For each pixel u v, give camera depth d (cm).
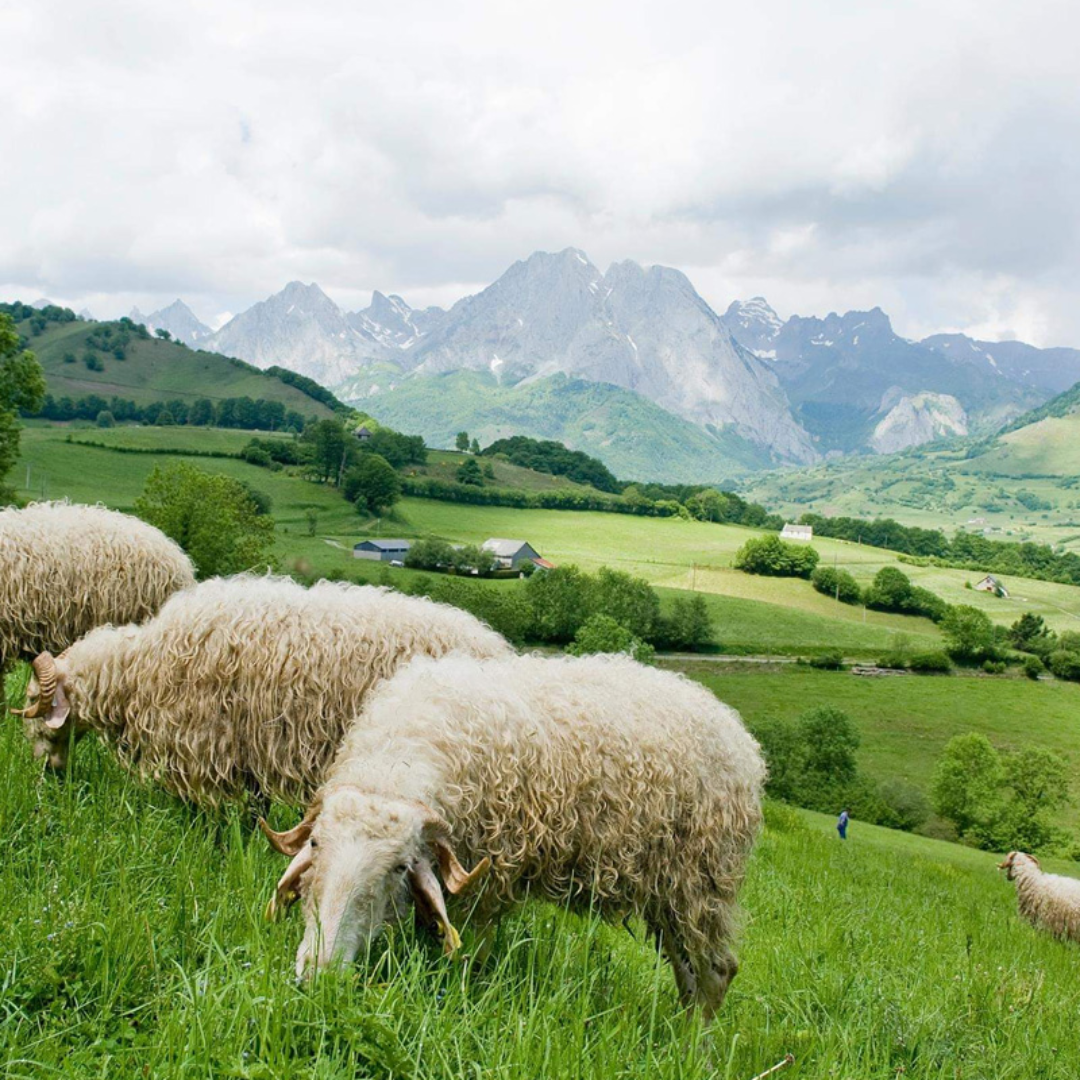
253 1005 397
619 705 621
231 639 752
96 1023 405
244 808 753
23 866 567
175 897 517
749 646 11500
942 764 7131
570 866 594
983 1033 700
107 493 13662
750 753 667
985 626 11850
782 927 969
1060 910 1898
